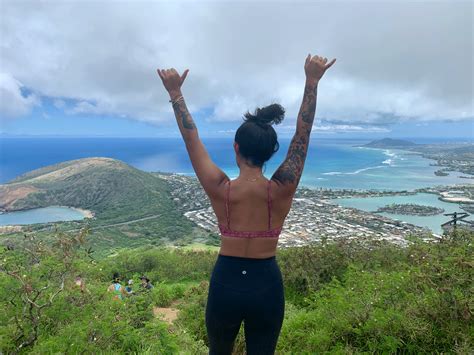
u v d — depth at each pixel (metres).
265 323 1.90
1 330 3.49
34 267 4.45
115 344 3.90
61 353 3.26
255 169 1.94
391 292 4.37
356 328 3.77
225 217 1.92
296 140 2.00
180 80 2.09
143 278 8.63
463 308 3.47
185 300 7.66
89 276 5.66
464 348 3.17
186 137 2.02
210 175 1.94
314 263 7.66
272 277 1.90
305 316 4.50
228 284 1.89
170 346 3.85
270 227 1.90
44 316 3.80
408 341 3.56
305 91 2.05
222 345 2.04
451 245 4.55
